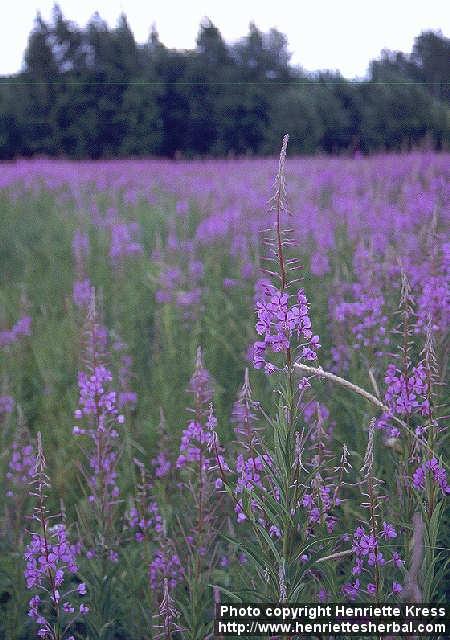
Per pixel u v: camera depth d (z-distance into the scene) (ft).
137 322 28.04
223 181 59.72
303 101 124.36
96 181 66.03
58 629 11.10
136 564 14.02
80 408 19.01
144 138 132.67
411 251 22.53
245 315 25.89
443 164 51.47
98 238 40.37
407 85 114.93
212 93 136.87
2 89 135.54
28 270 35.81
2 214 51.37
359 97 121.49
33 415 21.93
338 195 46.50
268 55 139.44
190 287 28.53
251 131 135.85
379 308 17.07
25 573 11.00
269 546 9.57
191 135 138.31
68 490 16.92
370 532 10.10
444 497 10.58
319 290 24.73
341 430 16.17
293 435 9.26
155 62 139.44
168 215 45.80
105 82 133.80
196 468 14.32
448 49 117.60
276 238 9.16
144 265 32.48
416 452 11.42
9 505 15.42
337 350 18.35
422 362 11.52
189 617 11.59
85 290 27.61
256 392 18.33
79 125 133.18
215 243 35.94
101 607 12.28
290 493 9.23
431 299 15.57
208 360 21.54
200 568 12.34
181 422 18.29
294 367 9.17
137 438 18.39
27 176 68.03
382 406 9.41
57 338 25.53
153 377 21.72
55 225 47.06
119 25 136.77
